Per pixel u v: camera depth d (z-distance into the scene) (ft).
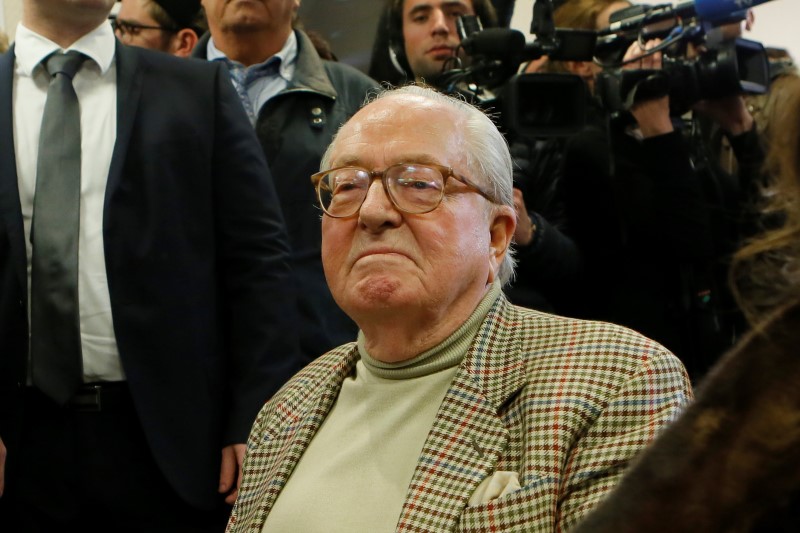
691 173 11.44
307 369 7.89
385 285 6.61
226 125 10.44
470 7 13.05
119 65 10.28
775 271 3.70
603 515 2.93
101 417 9.66
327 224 6.92
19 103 10.12
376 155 6.81
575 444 6.16
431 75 12.83
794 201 3.27
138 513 9.71
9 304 9.62
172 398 9.79
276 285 10.32
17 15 14.89
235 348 10.23
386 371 6.92
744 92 11.54
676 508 2.81
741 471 2.74
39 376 9.52
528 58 11.63
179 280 9.95
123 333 9.61
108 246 9.66
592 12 13.30
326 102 11.63
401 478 6.40
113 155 9.86
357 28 15.39
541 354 6.56
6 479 9.61
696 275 11.55
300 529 6.54
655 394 6.18
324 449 6.94
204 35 12.54
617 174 11.61
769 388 2.75
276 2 11.73
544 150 12.00
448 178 6.74
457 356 6.74
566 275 11.41
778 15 12.91
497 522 5.87
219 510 9.99
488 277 7.11
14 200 9.75
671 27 11.75
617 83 11.46
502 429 6.28
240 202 10.34
